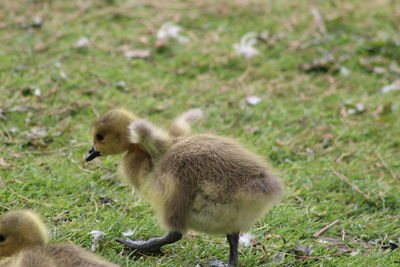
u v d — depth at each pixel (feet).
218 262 25.86
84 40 52.90
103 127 27.35
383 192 33.81
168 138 25.55
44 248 21.52
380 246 28.37
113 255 25.34
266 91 47.96
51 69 47.14
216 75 50.47
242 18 61.11
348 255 27.40
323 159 37.96
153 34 55.93
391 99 47.88
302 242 28.09
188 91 46.96
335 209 32.01
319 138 40.81
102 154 28.02
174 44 54.60
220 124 41.88
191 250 26.73
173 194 23.91
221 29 58.44
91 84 45.68
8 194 29.63
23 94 42.55
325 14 62.39
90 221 27.99
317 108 45.55
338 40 57.11
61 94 43.01
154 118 41.75
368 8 65.21
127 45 53.72
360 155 38.91
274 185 23.35
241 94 46.70
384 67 53.21
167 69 50.42
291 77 50.85
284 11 63.36
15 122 38.45
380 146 40.27
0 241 22.31
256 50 53.78
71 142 36.70
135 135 24.70
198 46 54.85
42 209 28.58
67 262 20.58
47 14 58.29
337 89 49.29
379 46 56.18
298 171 35.70
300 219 30.19
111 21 58.34
